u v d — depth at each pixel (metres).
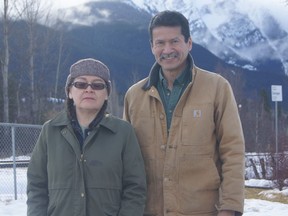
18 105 31.58
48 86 39.38
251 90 85.56
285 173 13.40
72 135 3.45
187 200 3.41
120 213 3.41
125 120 3.67
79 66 3.52
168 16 3.51
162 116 3.54
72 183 3.39
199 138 3.43
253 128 25.08
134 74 63.91
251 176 15.60
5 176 13.77
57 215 3.42
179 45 3.51
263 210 9.98
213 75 3.56
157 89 3.63
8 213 9.60
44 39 37.44
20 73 33.59
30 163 3.64
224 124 3.43
